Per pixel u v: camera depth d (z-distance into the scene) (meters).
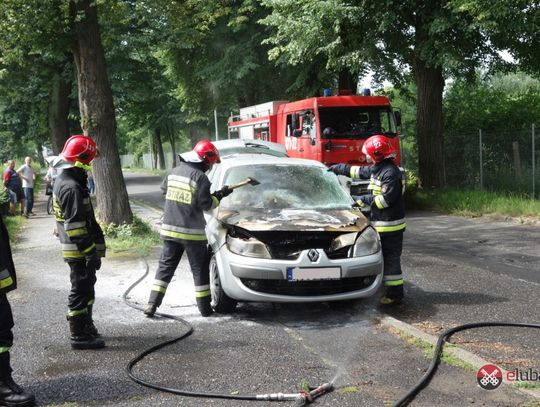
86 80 11.77
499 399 4.09
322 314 6.44
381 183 6.55
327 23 15.88
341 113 14.80
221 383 4.51
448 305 6.66
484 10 13.35
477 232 12.02
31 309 6.82
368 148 6.63
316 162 7.69
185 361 5.00
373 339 5.50
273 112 17.47
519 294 7.04
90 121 11.76
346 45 16.78
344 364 4.86
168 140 60.03
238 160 7.66
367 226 6.41
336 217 6.47
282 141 16.89
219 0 15.56
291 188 7.11
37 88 28.28
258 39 23.47
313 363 4.89
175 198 6.24
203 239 6.28
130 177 44.97
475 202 15.12
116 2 13.48
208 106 29.56
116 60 27.16
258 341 5.50
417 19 16.02
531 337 5.45
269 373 4.69
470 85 19.47
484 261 9.08
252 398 4.18
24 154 60.41
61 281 8.32
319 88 21.86
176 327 5.98
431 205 16.33
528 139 16.88
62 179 5.24
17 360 5.11
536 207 13.67
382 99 14.98
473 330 5.70
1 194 17.56
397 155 14.95
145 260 9.51
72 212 5.16
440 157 17.81
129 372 4.72
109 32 14.91
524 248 10.04
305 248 6.11
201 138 43.84
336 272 6.02
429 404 4.04
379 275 6.32
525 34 15.27
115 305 6.86
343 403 4.09
